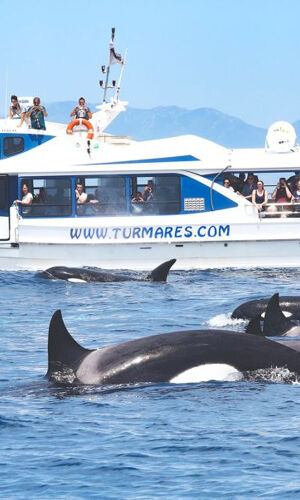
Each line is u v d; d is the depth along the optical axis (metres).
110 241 79.50
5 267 79.88
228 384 32.84
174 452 27.44
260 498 23.73
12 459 27.12
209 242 79.88
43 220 79.62
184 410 30.91
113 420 30.33
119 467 26.31
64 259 79.62
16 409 31.81
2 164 79.94
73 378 34.00
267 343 34.06
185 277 75.00
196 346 33.62
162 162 80.00
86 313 57.78
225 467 26.11
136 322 53.88
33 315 57.34
